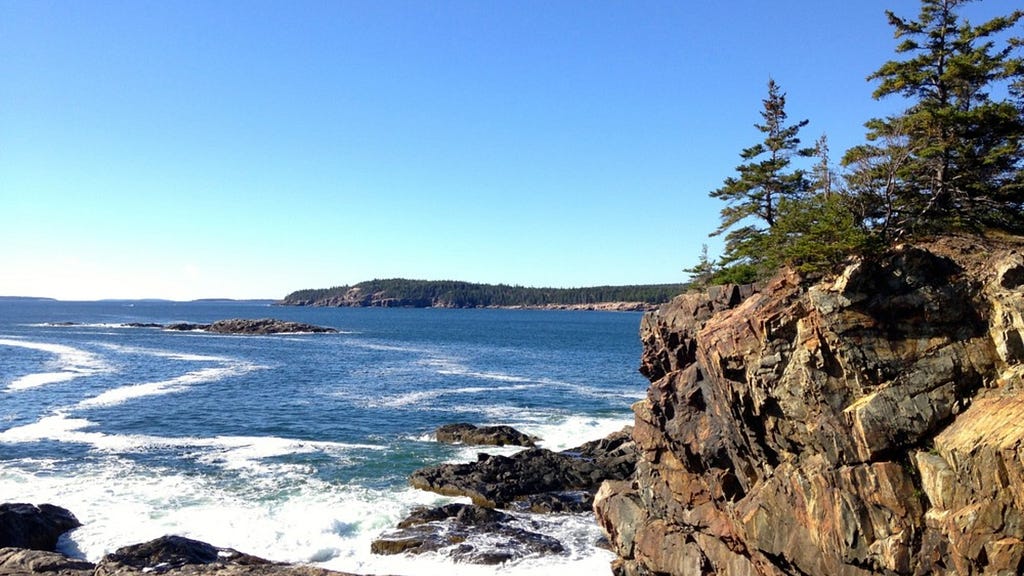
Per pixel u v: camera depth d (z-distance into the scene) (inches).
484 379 2918.3
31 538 979.9
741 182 1254.3
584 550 1027.3
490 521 1128.8
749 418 737.6
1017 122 858.1
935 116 847.1
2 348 4119.1
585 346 4815.5
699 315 871.7
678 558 852.0
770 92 1295.5
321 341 5221.5
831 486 647.8
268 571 868.0
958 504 566.9
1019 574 522.6
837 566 644.7
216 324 6515.8
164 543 930.7
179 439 1700.3
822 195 945.5
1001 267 666.8
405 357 3912.4
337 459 1529.3
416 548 1014.4
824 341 684.1
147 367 3223.4
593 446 1600.6
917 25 928.9
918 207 892.0
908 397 631.8
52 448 1573.6
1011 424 555.5
